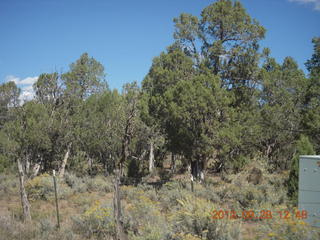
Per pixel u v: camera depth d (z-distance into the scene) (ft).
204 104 57.67
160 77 71.41
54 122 76.18
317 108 63.10
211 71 69.26
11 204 49.03
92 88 100.73
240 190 45.34
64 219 37.76
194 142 63.36
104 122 74.08
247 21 70.28
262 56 71.36
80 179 69.92
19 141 67.10
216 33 72.54
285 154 88.43
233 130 59.98
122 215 30.66
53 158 87.71
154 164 123.13
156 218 31.42
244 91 69.72
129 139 34.99
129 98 36.55
